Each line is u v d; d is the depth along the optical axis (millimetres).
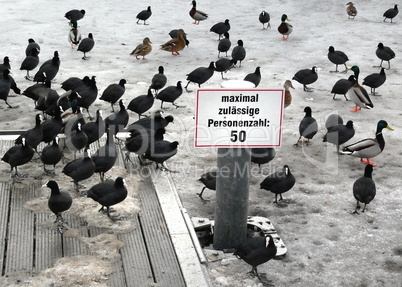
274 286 7152
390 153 11516
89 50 17422
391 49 18484
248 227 8492
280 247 7895
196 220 8469
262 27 21750
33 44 16859
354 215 9047
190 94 14844
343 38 20281
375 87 14953
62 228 8023
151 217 8422
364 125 12945
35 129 10359
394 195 9727
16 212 8430
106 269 7109
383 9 24656
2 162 10086
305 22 22422
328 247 8102
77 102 12625
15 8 23656
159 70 15180
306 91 15219
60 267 7094
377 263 7738
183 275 7043
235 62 16750
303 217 8961
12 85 13648
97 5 24844
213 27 19781
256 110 7223
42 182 9430
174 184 9664
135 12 23812
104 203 8188
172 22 22391
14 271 7031
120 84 13648
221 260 7621
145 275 7055
